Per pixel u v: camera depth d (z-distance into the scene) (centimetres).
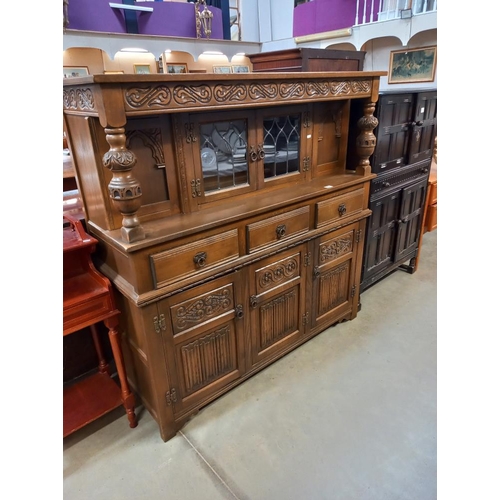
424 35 362
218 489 132
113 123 102
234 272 148
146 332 129
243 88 129
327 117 184
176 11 365
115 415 165
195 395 155
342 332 217
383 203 224
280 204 153
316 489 131
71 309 127
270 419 160
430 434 151
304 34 430
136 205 114
